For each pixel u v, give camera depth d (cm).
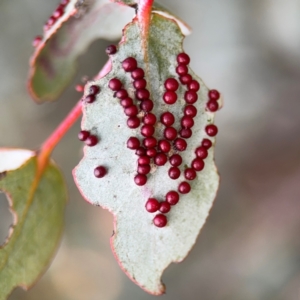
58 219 25
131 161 23
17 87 34
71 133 36
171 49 23
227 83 33
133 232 23
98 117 23
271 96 33
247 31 32
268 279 31
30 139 35
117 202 23
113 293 38
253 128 33
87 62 33
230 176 34
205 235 35
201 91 23
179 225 23
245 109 33
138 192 23
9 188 24
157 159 23
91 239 39
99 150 23
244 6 31
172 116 23
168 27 23
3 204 37
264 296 31
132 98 23
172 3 32
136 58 23
